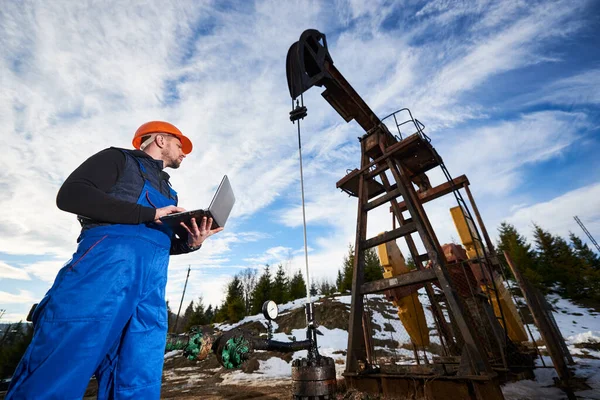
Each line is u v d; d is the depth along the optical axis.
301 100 4.48
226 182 1.46
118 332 0.99
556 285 25.05
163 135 1.66
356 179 5.64
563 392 3.31
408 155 5.05
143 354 1.08
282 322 17.69
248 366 8.80
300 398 1.78
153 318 1.14
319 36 5.39
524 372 4.10
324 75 5.05
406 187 4.46
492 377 2.84
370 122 5.93
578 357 6.50
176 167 1.75
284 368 8.82
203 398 4.64
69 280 0.91
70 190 0.99
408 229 4.15
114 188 1.16
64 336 0.83
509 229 30.55
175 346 1.32
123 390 1.00
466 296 4.64
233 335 1.51
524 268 25.50
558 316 16.75
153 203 1.27
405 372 3.88
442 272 3.56
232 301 28.31
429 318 9.20
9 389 0.76
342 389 4.02
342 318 16.33
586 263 25.42
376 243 4.55
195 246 1.48
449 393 3.07
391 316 12.70
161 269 1.23
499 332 4.46
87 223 1.10
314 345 2.00
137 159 1.32
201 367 10.28
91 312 0.88
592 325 13.95
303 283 33.47
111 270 0.97
